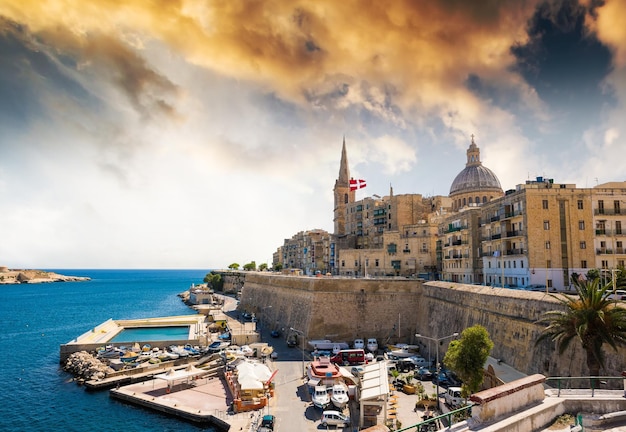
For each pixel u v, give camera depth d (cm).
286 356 7619
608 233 6419
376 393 4459
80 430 4947
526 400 1750
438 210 12331
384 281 8431
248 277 13638
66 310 17512
